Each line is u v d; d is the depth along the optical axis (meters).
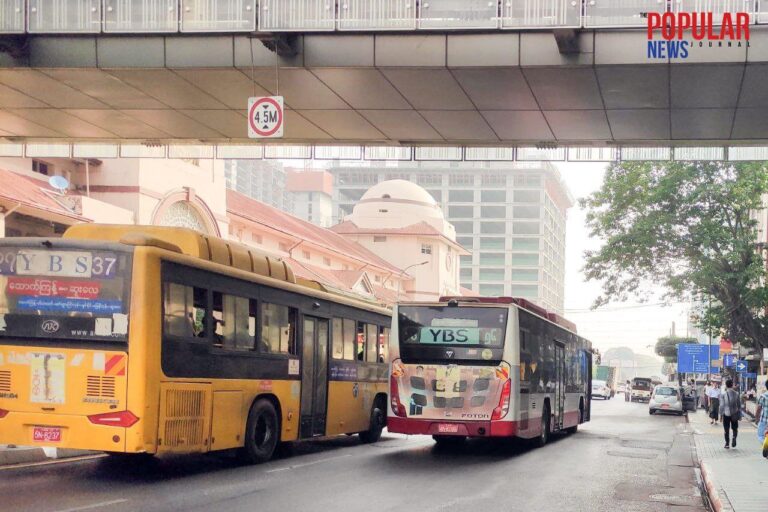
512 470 14.88
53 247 11.27
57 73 16.69
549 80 15.88
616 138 20.02
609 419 39.16
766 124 18.17
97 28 15.82
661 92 16.22
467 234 168.38
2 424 11.12
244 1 15.41
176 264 11.73
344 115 19.06
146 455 14.66
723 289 38.19
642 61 14.69
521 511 10.14
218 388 12.77
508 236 166.62
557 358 22.78
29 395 11.09
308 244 56.78
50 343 11.10
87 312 11.09
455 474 13.88
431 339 17.38
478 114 18.47
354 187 181.50
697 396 57.97
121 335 10.99
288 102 18.20
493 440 22.50
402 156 21.80
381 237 82.25
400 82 16.45
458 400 17.06
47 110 19.53
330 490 11.38
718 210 37.47
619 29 14.59
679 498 12.23
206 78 16.72
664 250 38.59
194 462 14.27
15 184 26.23
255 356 14.08
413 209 83.12
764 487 12.90
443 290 84.62
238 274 13.54
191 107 18.95
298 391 15.88
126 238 11.24
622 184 38.25
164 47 16.08
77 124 20.78
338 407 17.95
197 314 12.24
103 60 16.22
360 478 12.87
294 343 15.77
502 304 17.31
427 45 15.42
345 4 15.17
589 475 14.48
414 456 17.08
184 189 36.59
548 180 169.88
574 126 19.09
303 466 14.34
